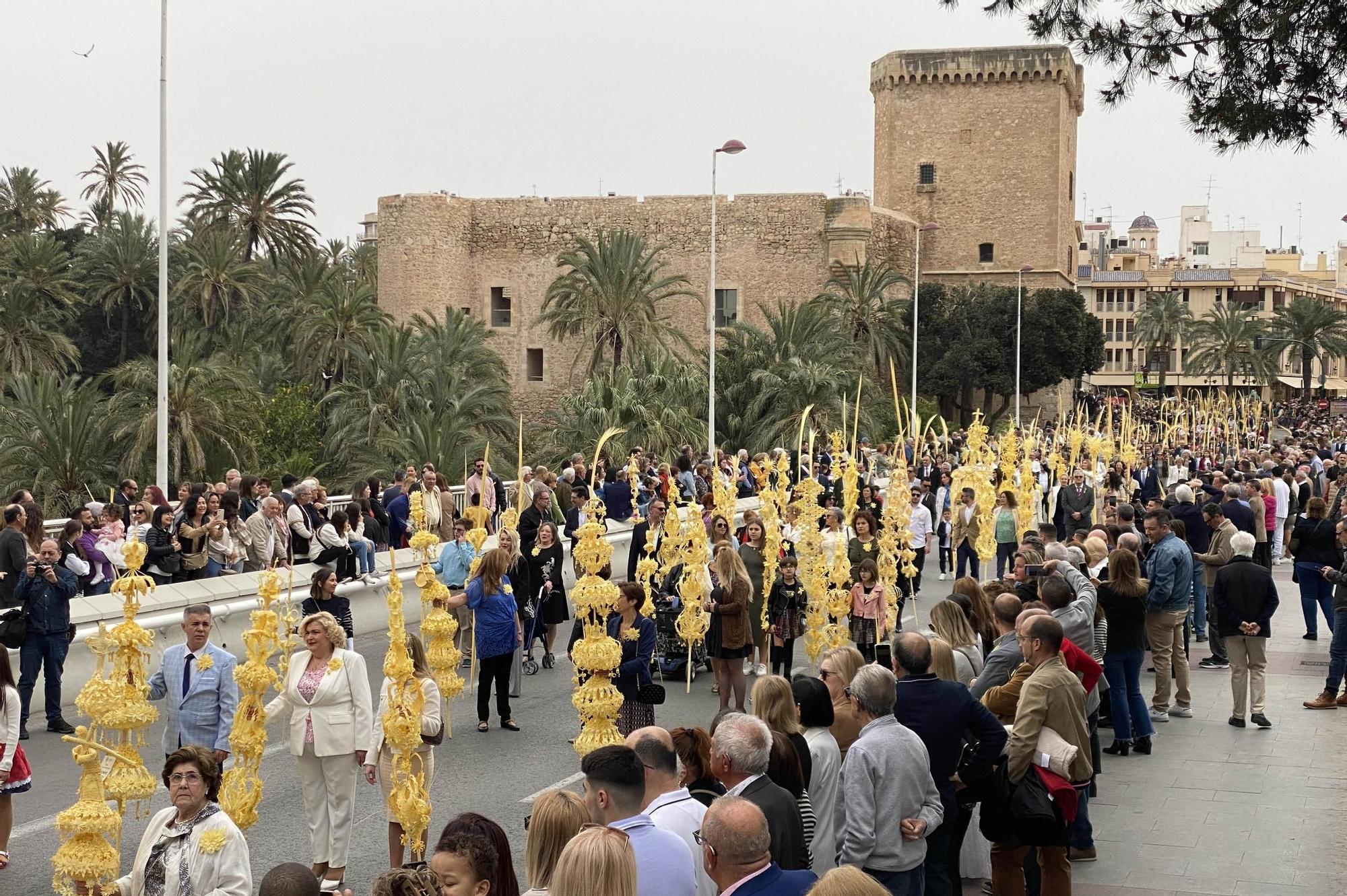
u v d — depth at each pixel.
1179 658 14.02
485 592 12.99
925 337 72.94
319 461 49.41
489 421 52.16
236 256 59.12
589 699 9.60
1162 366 112.69
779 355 56.56
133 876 6.27
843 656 8.10
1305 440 62.25
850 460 18.89
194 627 8.80
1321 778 11.48
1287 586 24.17
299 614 15.99
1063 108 84.81
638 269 57.56
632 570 18.47
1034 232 84.50
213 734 8.79
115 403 40.06
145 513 16.41
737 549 17.06
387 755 8.68
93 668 14.27
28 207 71.75
